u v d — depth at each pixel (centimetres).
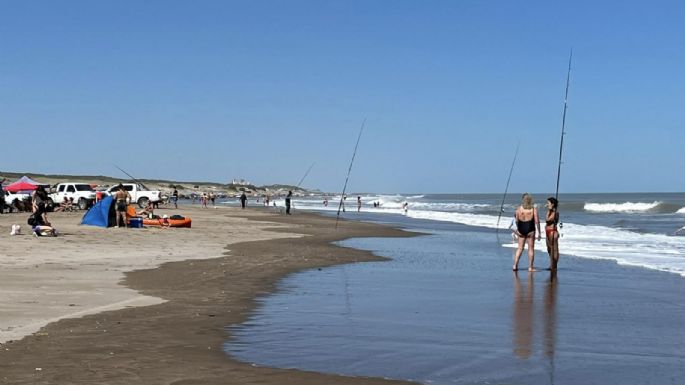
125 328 753
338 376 575
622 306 986
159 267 1350
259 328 784
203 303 947
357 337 742
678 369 623
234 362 615
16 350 634
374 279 1280
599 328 816
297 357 643
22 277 1127
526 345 716
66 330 732
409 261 1666
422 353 670
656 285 1228
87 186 4178
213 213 4491
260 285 1156
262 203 9344
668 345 723
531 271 1439
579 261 1698
